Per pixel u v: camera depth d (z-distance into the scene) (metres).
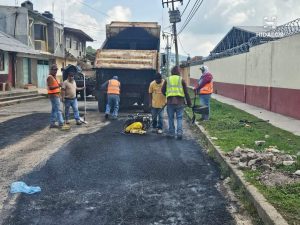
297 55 13.26
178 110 10.23
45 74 36.41
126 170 7.04
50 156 8.15
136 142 9.76
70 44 43.66
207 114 12.70
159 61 16.16
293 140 8.95
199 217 4.88
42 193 5.78
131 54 15.17
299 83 13.08
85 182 6.31
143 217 4.89
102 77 15.48
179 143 9.68
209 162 7.71
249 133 10.03
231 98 24.73
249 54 19.98
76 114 12.73
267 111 16.11
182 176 6.69
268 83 16.53
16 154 8.35
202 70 12.77
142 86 15.39
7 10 31.81
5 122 13.54
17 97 23.22
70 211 5.09
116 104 14.18
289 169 6.18
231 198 5.57
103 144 9.46
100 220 4.79
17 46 26.77
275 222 4.21
